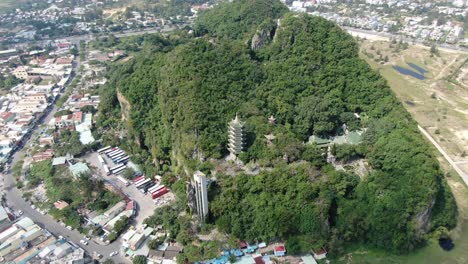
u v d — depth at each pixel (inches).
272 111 6048.2
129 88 7514.8
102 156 7062.0
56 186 6117.1
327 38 6973.4
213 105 5762.8
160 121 6648.6
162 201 5753.0
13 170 6771.7
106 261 4564.5
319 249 4675.2
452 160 6811.0
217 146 5260.8
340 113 6082.7
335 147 5393.7
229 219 4798.2
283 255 4675.2
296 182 4808.1
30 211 5669.3
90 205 5629.9
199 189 4756.4
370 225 4805.6
